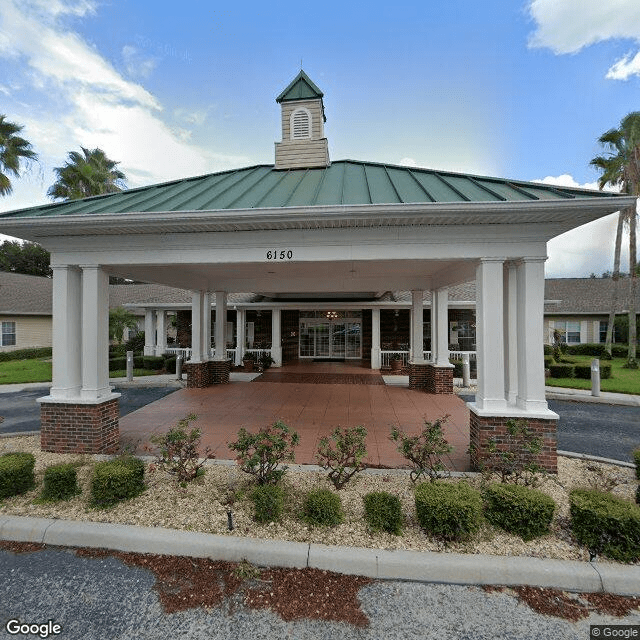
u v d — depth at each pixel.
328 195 5.71
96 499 3.96
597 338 21.70
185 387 11.46
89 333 5.66
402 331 17.38
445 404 9.12
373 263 7.15
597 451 6.21
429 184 6.02
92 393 5.61
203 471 4.57
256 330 18.42
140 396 10.30
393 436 4.50
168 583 3.03
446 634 2.56
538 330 5.00
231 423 7.43
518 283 5.29
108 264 5.66
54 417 5.57
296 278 10.82
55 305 5.71
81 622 2.65
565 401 10.06
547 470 4.88
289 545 3.31
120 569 3.19
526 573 3.03
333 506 3.63
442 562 3.10
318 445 6.14
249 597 2.88
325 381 12.47
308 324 18.59
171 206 5.50
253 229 5.39
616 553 3.14
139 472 4.20
